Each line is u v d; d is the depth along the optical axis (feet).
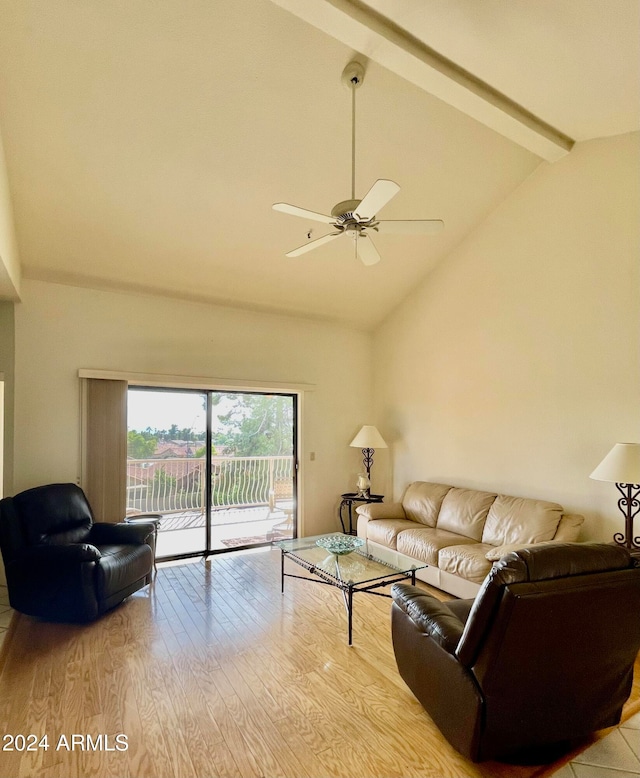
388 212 13.53
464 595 11.32
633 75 8.48
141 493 15.16
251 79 9.30
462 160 12.36
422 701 6.98
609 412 11.42
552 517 11.55
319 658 8.88
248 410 17.35
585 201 12.01
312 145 11.02
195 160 10.84
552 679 5.81
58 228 11.86
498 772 6.03
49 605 10.26
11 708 7.30
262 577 13.69
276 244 13.97
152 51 8.52
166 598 11.98
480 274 15.02
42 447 12.98
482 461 14.79
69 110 9.26
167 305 15.28
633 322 10.98
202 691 7.77
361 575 10.02
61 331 13.46
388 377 19.10
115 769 6.02
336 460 18.95
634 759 6.30
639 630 5.92
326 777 5.91
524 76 8.83
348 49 9.02
